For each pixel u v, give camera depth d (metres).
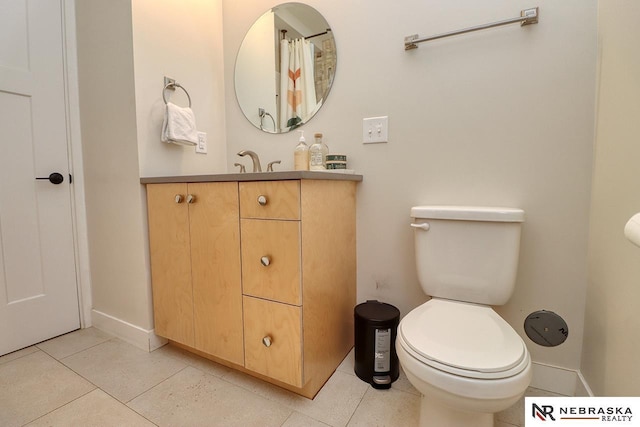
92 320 1.74
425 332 0.89
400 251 1.43
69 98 1.61
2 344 1.43
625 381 0.82
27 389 1.19
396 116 1.40
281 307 1.08
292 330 1.06
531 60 1.16
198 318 1.30
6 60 1.40
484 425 0.86
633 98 0.80
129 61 1.39
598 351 1.00
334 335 1.31
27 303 1.51
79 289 1.70
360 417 1.06
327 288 1.23
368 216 1.48
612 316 0.91
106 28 1.47
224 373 1.31
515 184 1.21
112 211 1.55
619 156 0.88
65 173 1.62
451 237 1.16
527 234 1.20
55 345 1.53
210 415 1.07
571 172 1.13
